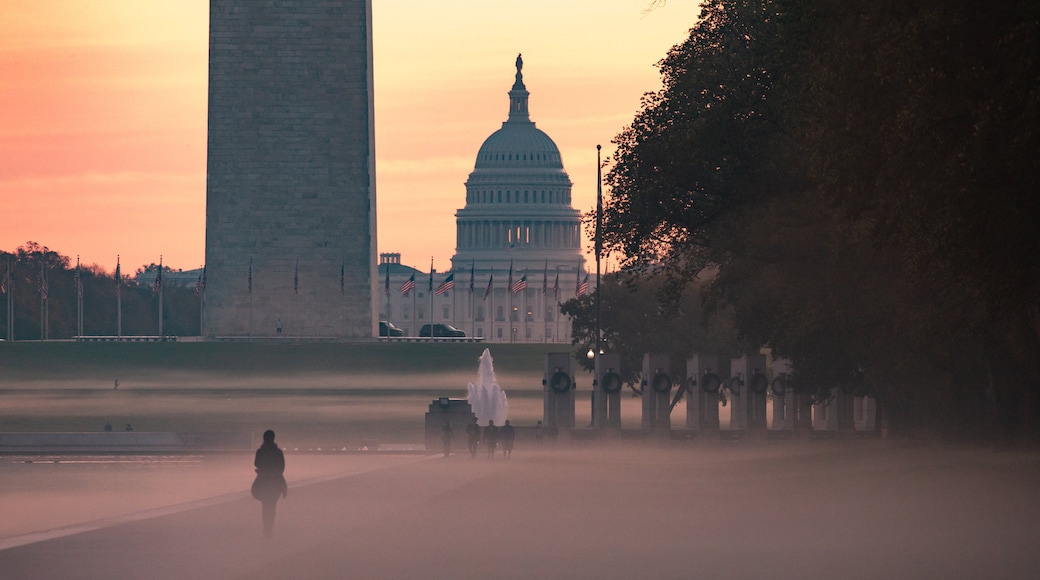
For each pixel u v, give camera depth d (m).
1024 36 78.81
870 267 128.88
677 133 150.62
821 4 95.19
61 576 61.62
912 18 86.62
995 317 96.31
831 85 92.50
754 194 146.75
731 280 161.25
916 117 85.12
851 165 91.69
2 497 153.12
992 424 128.12
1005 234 85.19
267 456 76.12
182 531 80.12
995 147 81.69
